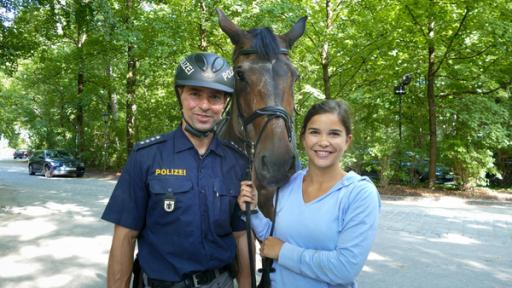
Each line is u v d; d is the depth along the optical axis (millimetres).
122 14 17922
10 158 55812
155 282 2195
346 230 2082
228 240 2277
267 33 2893
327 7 16125
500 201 14320
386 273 6008
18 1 11672
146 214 2229
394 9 15742
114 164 27578
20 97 34719
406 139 18219
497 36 14336
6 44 14109
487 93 17188
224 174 2244
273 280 2316
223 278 2268
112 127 27734
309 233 2164
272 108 2623
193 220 2133
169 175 2154
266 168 2496
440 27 15781
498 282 5703
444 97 17906
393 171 17344
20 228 8312
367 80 18547
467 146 16406
